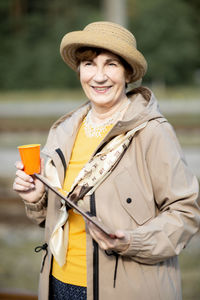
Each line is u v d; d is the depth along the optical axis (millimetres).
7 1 39406
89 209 1795
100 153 1812
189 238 1775
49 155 2006
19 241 5316
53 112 17469
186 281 4211
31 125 13484
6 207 6258
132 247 1649
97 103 1911
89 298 1786
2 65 36750
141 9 39156
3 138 11555
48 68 35781
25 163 1832
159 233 1695
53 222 1971
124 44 1768
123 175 1785
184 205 1763
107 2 14727
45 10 39812
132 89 2025
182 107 17984
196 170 8008
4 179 7664
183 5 39062
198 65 39844
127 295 1758
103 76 1849
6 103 21203
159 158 1773
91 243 1806
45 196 2033
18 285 4254
